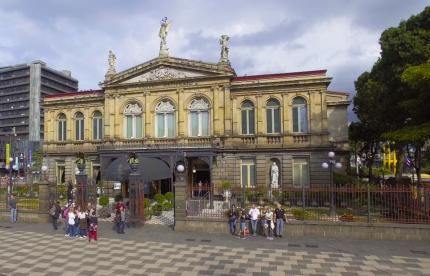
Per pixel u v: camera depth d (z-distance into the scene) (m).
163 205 31.81
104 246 19.86
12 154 67.75
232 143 38.59
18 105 143.00
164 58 40.66
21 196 32.84
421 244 19.95
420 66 23.58
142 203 26.06
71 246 19.94
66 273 15.31
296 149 36.78
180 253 18.34
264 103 38.44
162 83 40.81
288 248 19.27
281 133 37.56
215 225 23.30
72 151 45.47
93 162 44.78
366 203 23.39
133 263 16.67
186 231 23.67
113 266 16.25
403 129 25.81
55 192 29.05
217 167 38.22
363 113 41.75
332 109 42.97
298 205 28.12
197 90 39.75
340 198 25.03
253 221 22.56
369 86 37.94
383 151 57.09
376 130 44.25
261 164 37.75
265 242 20.64
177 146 38.25
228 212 23.88
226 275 14.97
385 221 21.91
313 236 21.98
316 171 36.22
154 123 41.34
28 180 53.22
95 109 45.00
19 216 28.27
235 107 39.09
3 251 18.94
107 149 39.97
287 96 37.69
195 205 24.84
